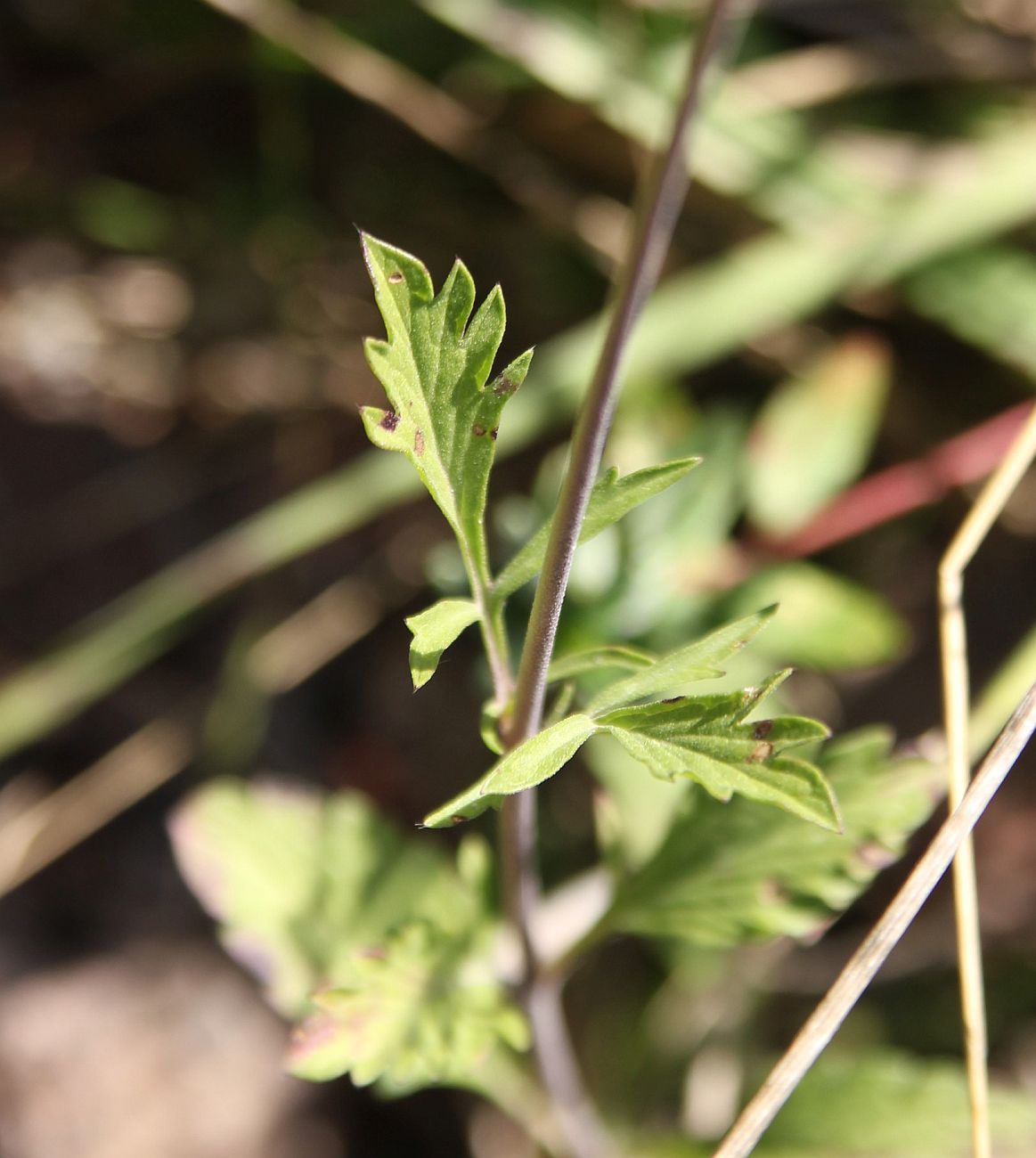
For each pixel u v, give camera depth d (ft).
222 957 1.25
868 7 1.43
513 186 1.44
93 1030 1.20
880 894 1.29
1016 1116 0.88
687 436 1.23
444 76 1.43
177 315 1.51
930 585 1.39
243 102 1.55
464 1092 1.25
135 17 1.51
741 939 0.79
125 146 1.56
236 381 1.49
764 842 0.80
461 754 1.36
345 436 1.48
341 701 1.40
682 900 0.80
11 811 1.26
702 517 1.18
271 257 1.52
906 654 1.37
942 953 1.27
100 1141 1.16
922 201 1.31
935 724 1.32
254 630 1.36
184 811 0.89
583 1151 0.88
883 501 1.27
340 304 1.51
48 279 1.50
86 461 1.43
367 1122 1.25
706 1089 1.16
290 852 0.88
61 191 1.53
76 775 1.29
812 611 1.17
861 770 0.80
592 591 1.11
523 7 1.37
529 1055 0.93
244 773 1.31
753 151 1.35
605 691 0.63
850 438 1.29
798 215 1.33
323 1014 0.76
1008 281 1.32
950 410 1.39
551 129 1.42
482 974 0.80
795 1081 0.74
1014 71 1.40
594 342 1.25
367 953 0.78
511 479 1.41
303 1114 1.23
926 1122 0.88
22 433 1.42
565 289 1.45
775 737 0.61
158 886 1.27
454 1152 1.24
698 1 1.37
